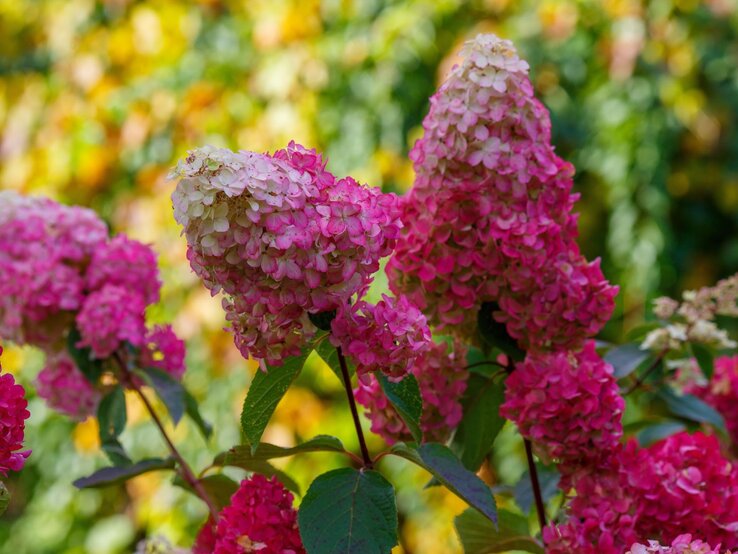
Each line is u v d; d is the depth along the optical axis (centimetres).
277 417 340
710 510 155
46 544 370
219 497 175
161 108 360
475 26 359
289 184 139
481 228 155
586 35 364
